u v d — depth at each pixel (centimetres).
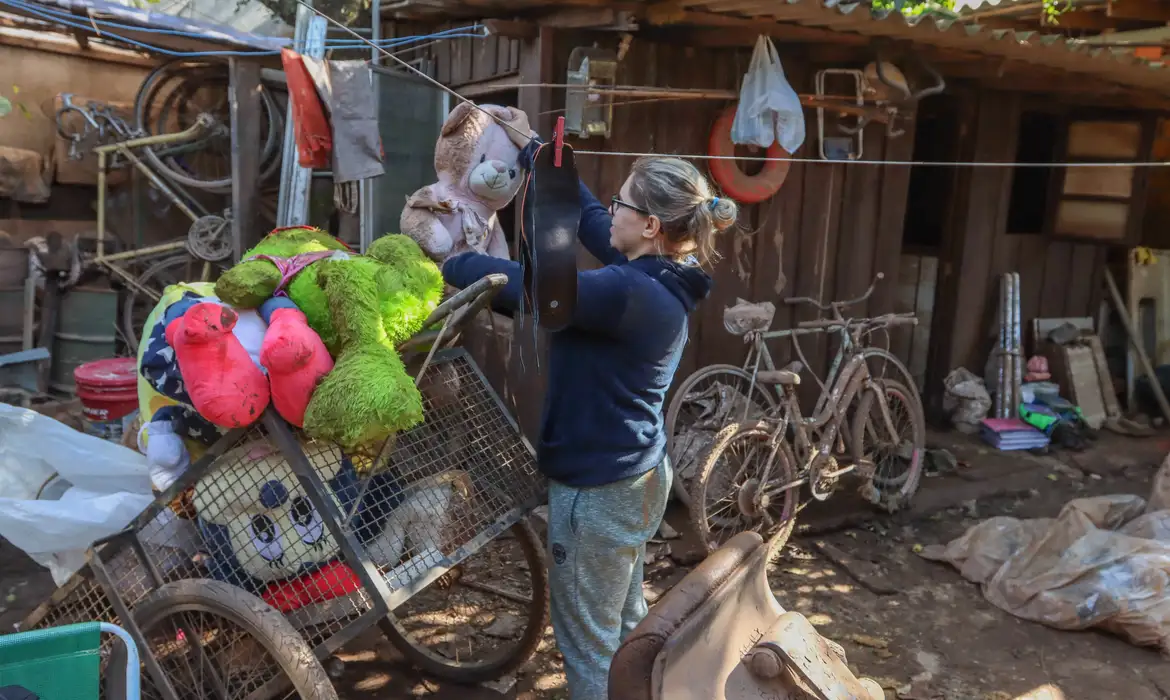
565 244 182
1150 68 473
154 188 622
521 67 404
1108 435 584
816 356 496
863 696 175
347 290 193
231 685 203
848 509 437
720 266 453
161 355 202
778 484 381
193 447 217
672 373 212
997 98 547
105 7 427
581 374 201
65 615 211
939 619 338
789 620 180
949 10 633
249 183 502
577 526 205
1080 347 599
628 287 192
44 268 577
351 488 204
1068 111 590
